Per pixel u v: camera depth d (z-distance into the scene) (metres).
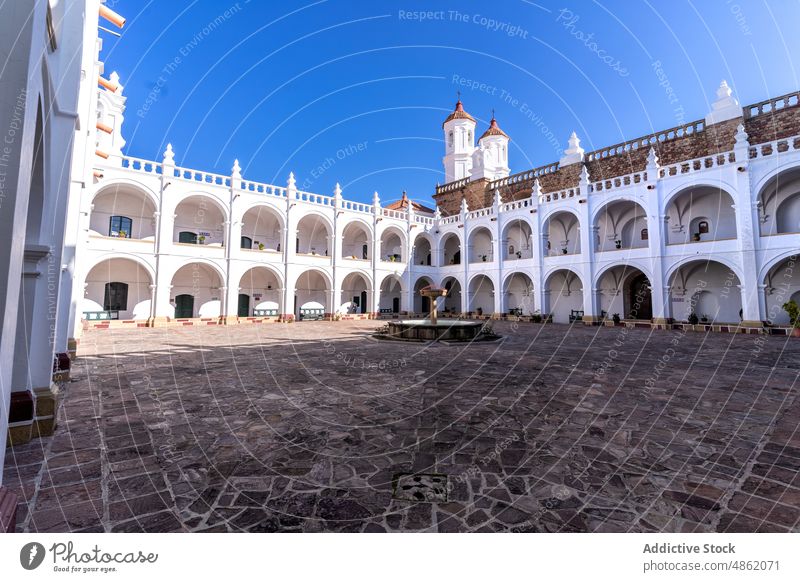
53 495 3.32
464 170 39.72
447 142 40.94
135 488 3.47
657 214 20.55
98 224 22.91
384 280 36.38
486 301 33.38
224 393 6.98
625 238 25.30
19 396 4.55
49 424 4.79
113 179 21.36
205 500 3.26
